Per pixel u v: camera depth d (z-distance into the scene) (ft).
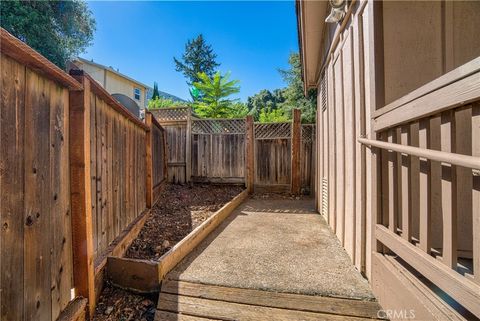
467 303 3.30
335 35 9.68
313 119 31.45
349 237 8.11
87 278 5.27
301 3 10.53
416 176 5.78
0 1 22.81
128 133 9.40
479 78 3.07
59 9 28.45
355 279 6.52
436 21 6.09
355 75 7.52
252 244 9.19
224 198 17.38
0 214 3.20
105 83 43.83
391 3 6.13
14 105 3.48
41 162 4.13
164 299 5.94
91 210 5.82
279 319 5.33
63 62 28.48
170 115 21.43
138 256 8.19
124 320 5.49
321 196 13.94
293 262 7.58
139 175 11.09
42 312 4.09
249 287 6.18
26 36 24.66
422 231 4.47
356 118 7.41
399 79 6.03
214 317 5.44
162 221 11.70
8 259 3.34
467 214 5.86
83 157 5.23
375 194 5.90
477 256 3.25
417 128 5.76
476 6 6.12
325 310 5.48
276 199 18.79
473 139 3.25
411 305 4.37
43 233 4.16
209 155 21.13
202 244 9.19
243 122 20.86
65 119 4.97
